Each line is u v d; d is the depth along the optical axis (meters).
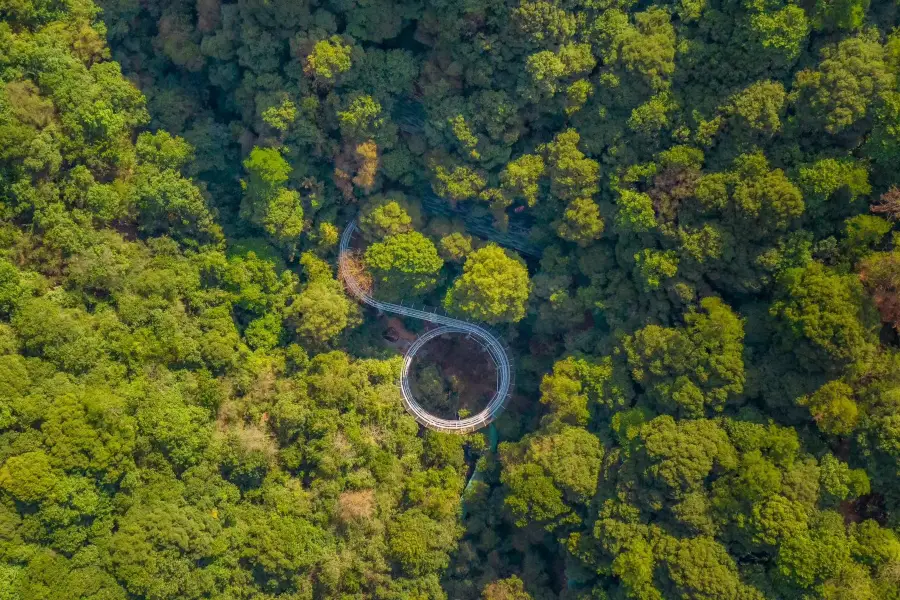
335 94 79.38
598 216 78.50
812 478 67.38
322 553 75.88
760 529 67.12
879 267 65.81
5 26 71.75
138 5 79.69
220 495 74.94
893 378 66.56
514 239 87.00
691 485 69.88
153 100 81.94
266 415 79.69
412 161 83.75
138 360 73.75
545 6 72.31
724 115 71.81
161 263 78.25
